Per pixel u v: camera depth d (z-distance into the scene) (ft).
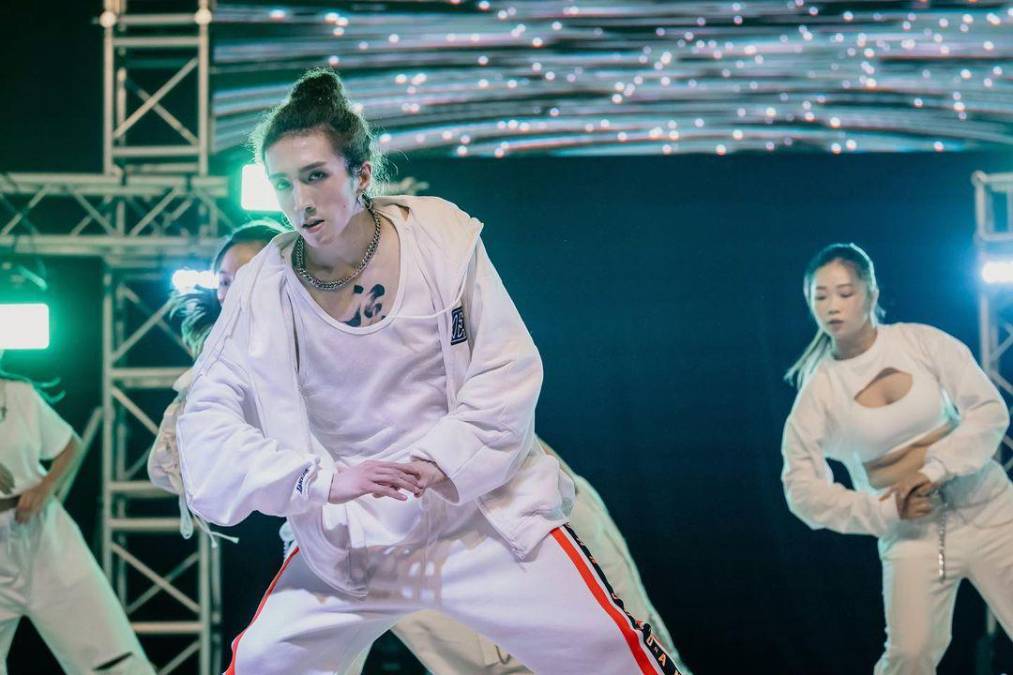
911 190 23.09
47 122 23.32
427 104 22.58
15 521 18.45
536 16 22.52
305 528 10.29
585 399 23.72
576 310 23.66
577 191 23.41
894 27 22.17
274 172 9.85
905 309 23.20
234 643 10.70
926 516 18.12
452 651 17.03
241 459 10.00
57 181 22.16
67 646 18.71
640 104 22.56
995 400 17.97
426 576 10.41
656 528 23.53
